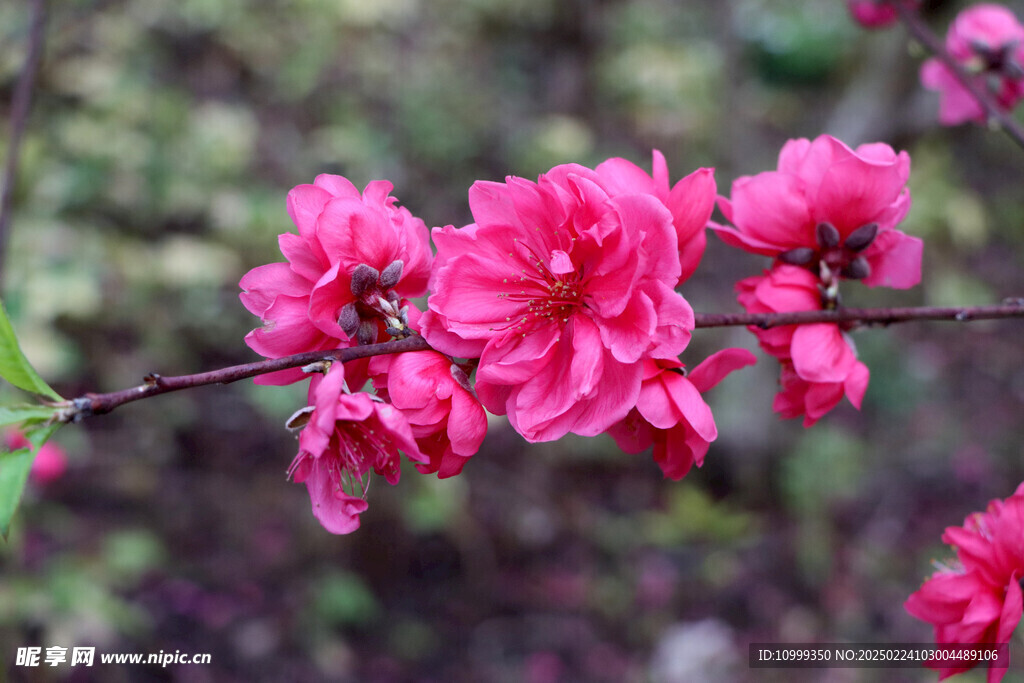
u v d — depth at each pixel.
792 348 1.40
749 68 7.35
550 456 5.30
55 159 4.35
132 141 4.59
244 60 5.96
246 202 4.79
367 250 1.25
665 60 6.93
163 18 5.62
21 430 1.01
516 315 1.25
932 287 5.69
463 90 6.55
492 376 1.20
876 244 1.43
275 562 4.34
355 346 1.29
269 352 1.26
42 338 3.64
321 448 1.09
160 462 4.45
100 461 4.25
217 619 4.01
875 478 5.43
